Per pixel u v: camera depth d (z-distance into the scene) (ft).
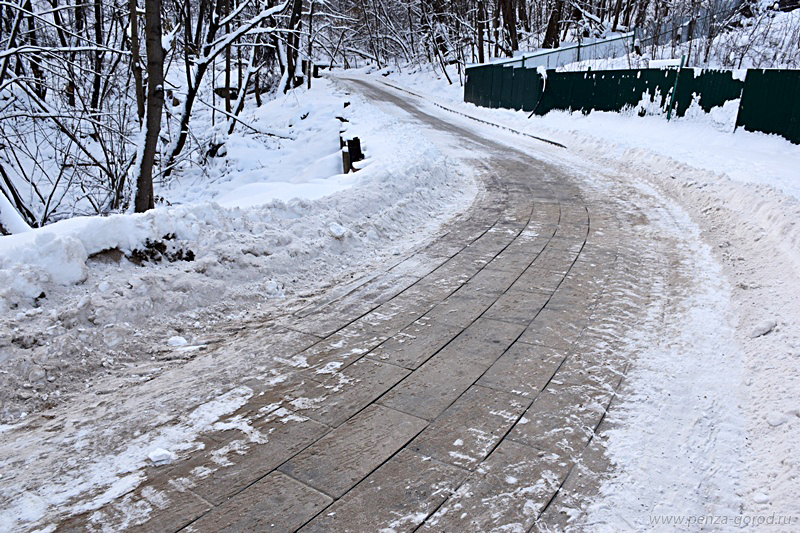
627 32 98.68
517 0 118.83
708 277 18.20
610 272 18.80
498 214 27.17
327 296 17.44
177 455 9.87
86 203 39.19
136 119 42.04
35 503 8.68
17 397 11.43
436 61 126.82
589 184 34.53
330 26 89.51
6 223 21.35
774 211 22.09
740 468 9.55
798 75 36.78
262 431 10.55
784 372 12.07
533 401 11.42
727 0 70.90
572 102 63.21
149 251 16.72
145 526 8.24
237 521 8.33
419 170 31.76
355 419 10.90
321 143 59.82
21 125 36.86
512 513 8.48
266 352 13.76
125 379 12.51
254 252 18.54
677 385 11.97
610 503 8.70
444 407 11.28
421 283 18.30
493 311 15.92
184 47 44.86
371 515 8.45
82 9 42.78
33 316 13.15
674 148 39.19
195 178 58.75
